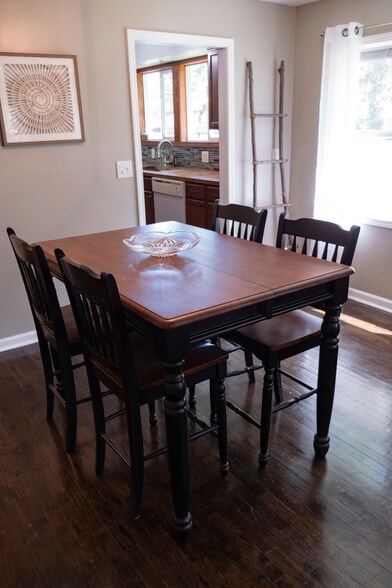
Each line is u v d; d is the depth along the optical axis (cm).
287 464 203
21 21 272
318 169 382
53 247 228
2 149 285
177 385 149
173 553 162
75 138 306
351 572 153
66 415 226
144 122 676
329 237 217
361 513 176
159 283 170
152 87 640
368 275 378
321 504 181
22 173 295
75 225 324
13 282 310
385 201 363
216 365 179
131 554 162
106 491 191
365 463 202
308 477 195
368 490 188
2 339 315
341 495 185
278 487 191
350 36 333
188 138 590
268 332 197
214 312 146
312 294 178
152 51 563
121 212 341
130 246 212
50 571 157
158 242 222
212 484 193
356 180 371
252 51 374
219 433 192
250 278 174
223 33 353
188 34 335
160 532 171
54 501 187
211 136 548
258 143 402
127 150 331
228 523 174
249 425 231
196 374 174
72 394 204
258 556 160
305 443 216
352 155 364
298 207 431
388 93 344
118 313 146
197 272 183
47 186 306
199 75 547
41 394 262
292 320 210
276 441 218
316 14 373
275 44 385
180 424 153
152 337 149
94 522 176
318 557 159
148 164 677
